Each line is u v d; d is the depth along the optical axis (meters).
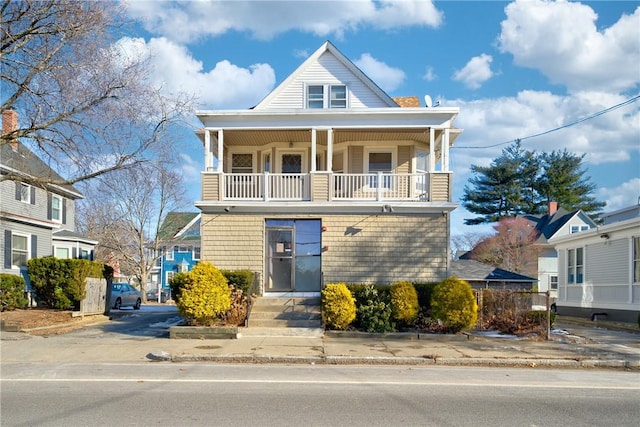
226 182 17.86
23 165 20.25
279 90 19.70
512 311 15.09
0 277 18.17
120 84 16.25
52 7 15.53
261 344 12.35
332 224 17.19
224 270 16.12
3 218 21.83
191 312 13.73
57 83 16.05
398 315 14.23
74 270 18.22
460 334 14.02
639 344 13.44
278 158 19.75
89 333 14.64
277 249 17.53
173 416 6.23
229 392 7.52
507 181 50.97
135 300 29.36
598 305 21.97
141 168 17.33
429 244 16.89
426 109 17.00
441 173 17.00
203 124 17.69
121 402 6.90
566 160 50.06
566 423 6.15
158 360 10.62
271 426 5.87
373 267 16.94
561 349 12.16
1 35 15.73
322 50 19.75
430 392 7.68
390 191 18.62
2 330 14.64
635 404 7.12
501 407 6.84
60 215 28.81
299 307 15.54
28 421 6.02
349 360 10.57
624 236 20.08
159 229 44.47
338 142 19.53
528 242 40.66
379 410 6.59
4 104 16.44
